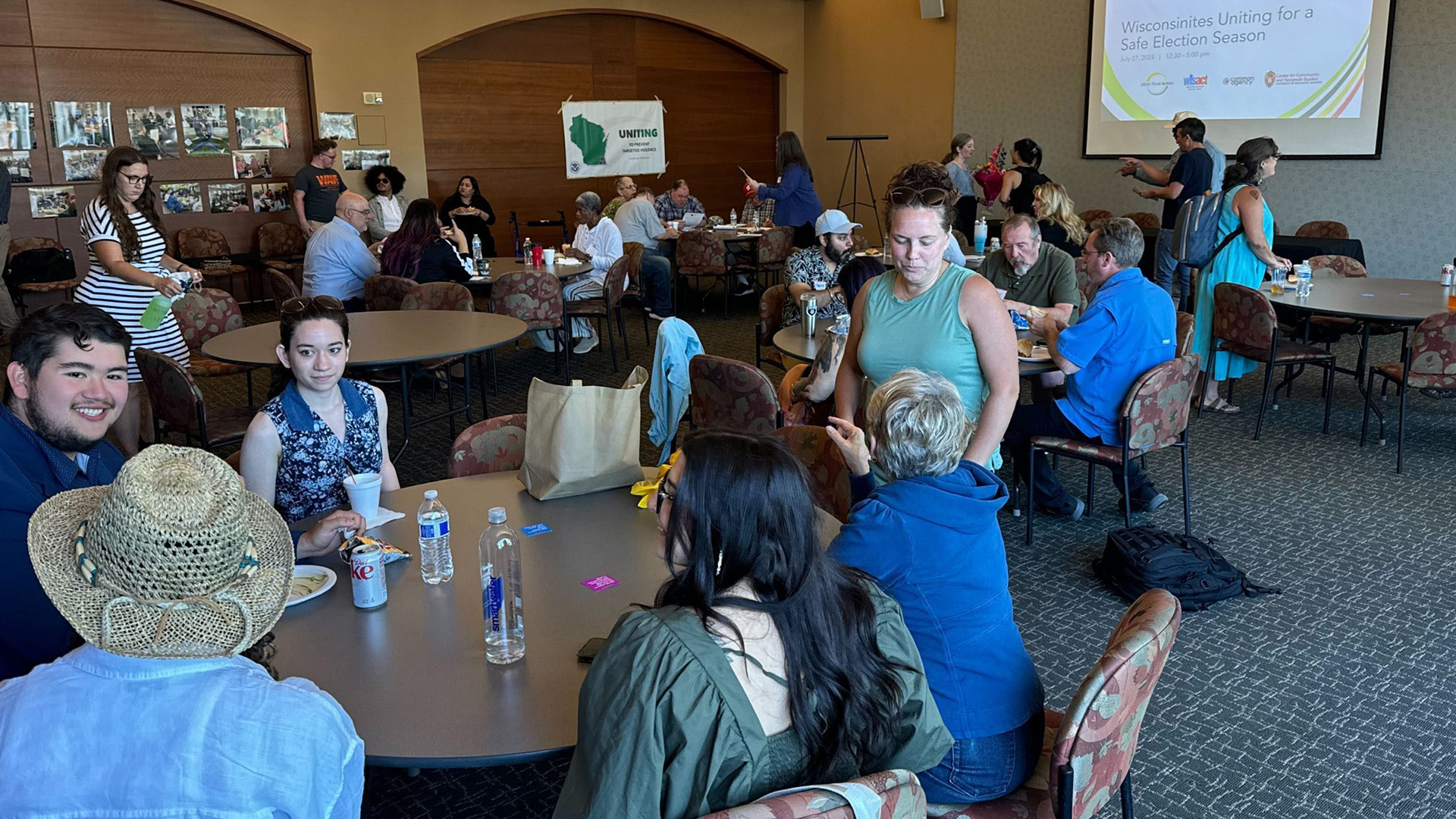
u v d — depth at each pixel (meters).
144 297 4.17
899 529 1.65
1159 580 3.26
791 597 1.24
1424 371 4.41
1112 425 3.65
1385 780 2.37
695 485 1.26
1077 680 2.85
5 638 1.54
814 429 2.63
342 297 6.04
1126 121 9.34
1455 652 2.96
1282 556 3.66
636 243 7.56
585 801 1.21
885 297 2.55
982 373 2.45
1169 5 8.88
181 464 0.98
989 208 9.70
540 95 10.56
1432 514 4.02
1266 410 5.52
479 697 1.54
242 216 9.04
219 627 0.99
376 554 1.83
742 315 8.70
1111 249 3.58
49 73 7.91
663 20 11.15
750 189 9.09
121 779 0.97
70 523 1.02
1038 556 3.70
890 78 11.34
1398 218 8.00
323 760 1.02
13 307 7.24
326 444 2.38
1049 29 9.75
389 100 9.51
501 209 10.60
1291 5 8.23
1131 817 1.89
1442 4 7.50
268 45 8.90
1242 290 4.89
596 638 1.71
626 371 6.68
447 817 2.29
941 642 1.64
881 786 1.16
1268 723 2.61
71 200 8.18
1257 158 5.27
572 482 2.36
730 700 1.18
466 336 4.35
